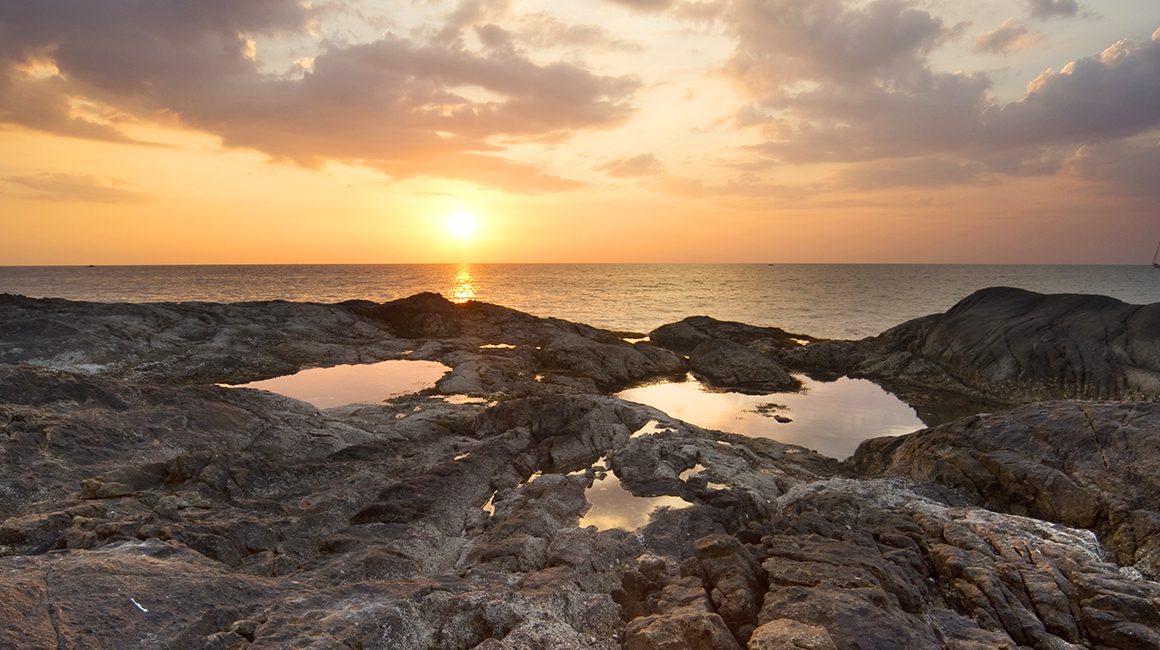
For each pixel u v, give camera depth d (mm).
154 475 15812
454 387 32969
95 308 39781
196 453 16406
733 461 21031
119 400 19281
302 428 20578
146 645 7652
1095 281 190125
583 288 139625
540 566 13109
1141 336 33312
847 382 40562
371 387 33812
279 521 13703
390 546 13469
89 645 7445
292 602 9000
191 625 8148
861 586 10242
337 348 42094
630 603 11258
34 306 38562
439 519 15539
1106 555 14281
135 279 178375
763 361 41688
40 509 13242
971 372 38031
